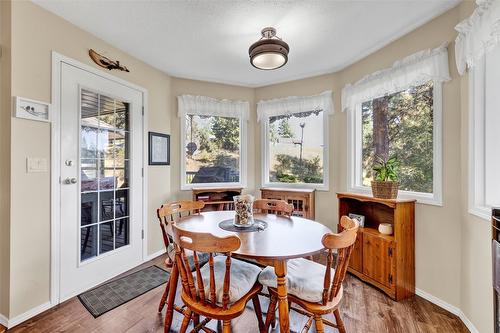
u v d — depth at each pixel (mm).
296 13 1934
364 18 1991
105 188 2334
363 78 2551
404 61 2133
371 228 2391
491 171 1566
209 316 1208
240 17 1987
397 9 1881
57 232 1913
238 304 1266
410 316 1771
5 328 1619
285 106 3320
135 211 2631
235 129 3600
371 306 1891
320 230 1604
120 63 2479
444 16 1887
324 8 1875
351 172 2793
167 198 3078
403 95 2291
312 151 3250
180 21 2039
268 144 3568
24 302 1713
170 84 3168
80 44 2102
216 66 2924
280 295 1245
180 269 1296
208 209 3166
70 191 2014
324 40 2322
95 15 1943
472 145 1637
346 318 1745
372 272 2176
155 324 1672
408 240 2029
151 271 2496
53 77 1888
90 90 2184
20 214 1693
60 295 1929
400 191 2287
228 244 1146
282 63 2090
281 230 1602
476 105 1619
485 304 1485
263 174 3537
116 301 1944
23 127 1708
